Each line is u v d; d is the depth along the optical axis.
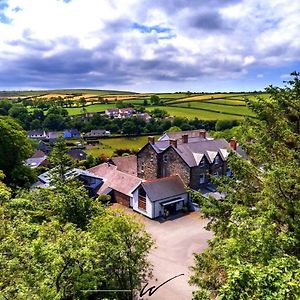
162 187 39.69
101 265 16.38
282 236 10.62
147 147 47.09
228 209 16.31
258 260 9.83
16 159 41.34
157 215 38.34
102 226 17.36
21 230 15.16
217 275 13.70
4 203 19.75
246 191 16.47
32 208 23.06
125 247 17.05
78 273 13.36
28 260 12.57
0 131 39.72
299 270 7.22
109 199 39.97
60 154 36.53
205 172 43.06
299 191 13.16
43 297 11.34
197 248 30.73
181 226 35.91
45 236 15.09
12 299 10.77
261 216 12.38
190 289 24.06
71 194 22.05
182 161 41.88
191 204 40.69
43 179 46.22
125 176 45.12
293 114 16.36
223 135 73.19
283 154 15.29
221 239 14.34
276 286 6.82
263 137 16.42
